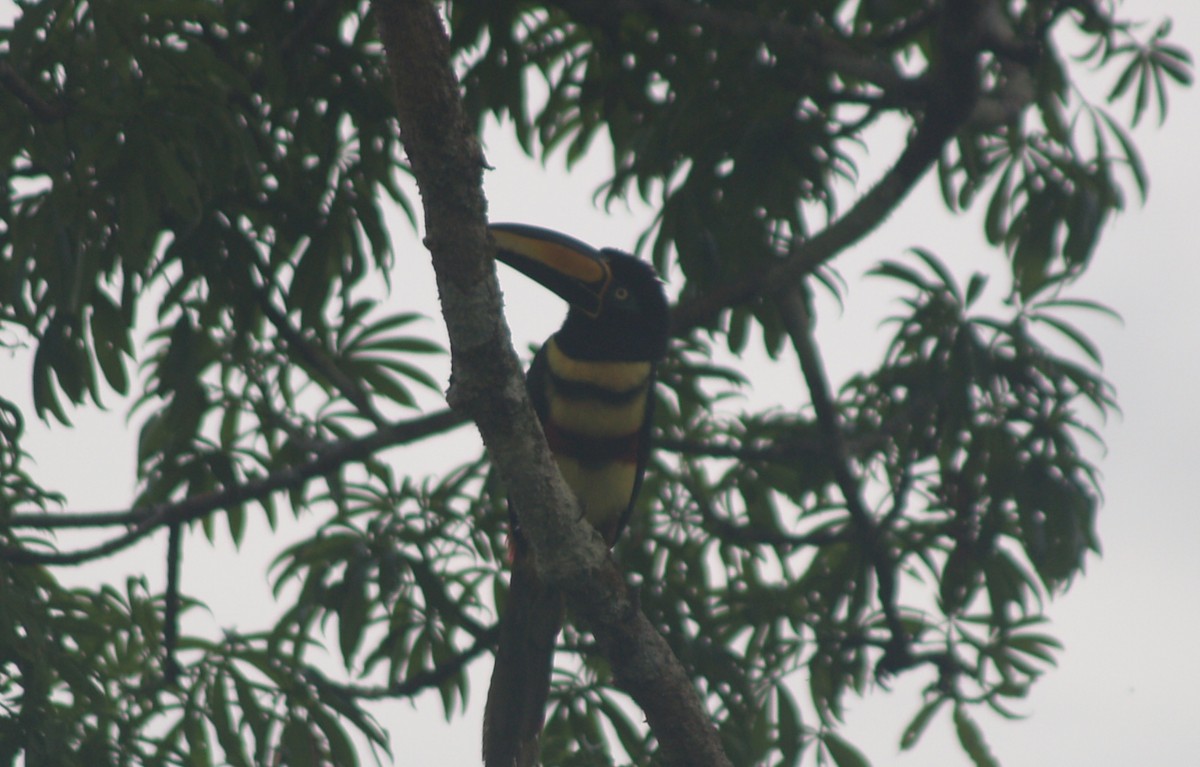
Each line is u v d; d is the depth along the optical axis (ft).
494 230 34.04
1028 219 40.83
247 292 34.50
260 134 32.32
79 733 34.04
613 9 33.50
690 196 35.04
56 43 28.04
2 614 32.55
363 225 34.81
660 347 34.27
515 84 36.32
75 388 32.71
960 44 31.96
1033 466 39.91
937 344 39.96
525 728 29.35
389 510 38.40
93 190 28.68
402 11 19.02
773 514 42.83
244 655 35.94
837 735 40.78
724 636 42.34
